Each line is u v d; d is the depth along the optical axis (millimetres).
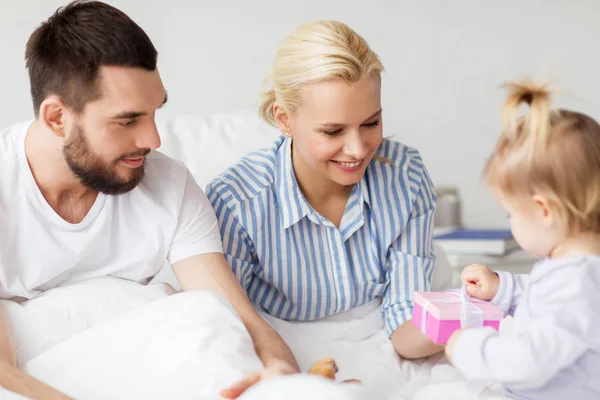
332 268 1569
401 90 2576
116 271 1419
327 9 2533
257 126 1934
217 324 1169
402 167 1608
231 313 1205
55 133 1299
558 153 1117
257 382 1041
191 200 1459
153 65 1288
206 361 1101
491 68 2555
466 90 2564
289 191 1538
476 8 2539
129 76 1253
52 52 1268
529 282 1173
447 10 2539
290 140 1572
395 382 1388
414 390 1345
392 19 2547
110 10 1283
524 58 2547
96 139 1276
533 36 2539
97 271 1408
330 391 984
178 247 1443
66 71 1253
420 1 2541
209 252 1447
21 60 2418
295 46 1403
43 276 1355
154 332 1156
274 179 1565
